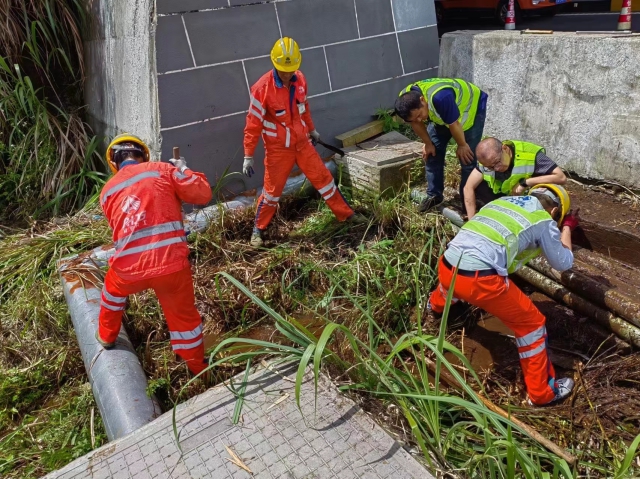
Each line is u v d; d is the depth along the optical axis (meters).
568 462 2.37
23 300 4.02
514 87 4.70
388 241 4.21
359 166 4.90
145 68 4.59
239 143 5.00
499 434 2.59
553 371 2.91
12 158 5.67
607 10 11.56
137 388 2.94
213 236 4.48
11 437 3.02
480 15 11.34
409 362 3.32
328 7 5.19
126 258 2.79
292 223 4.89
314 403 2.54
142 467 2.29
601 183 4.22
